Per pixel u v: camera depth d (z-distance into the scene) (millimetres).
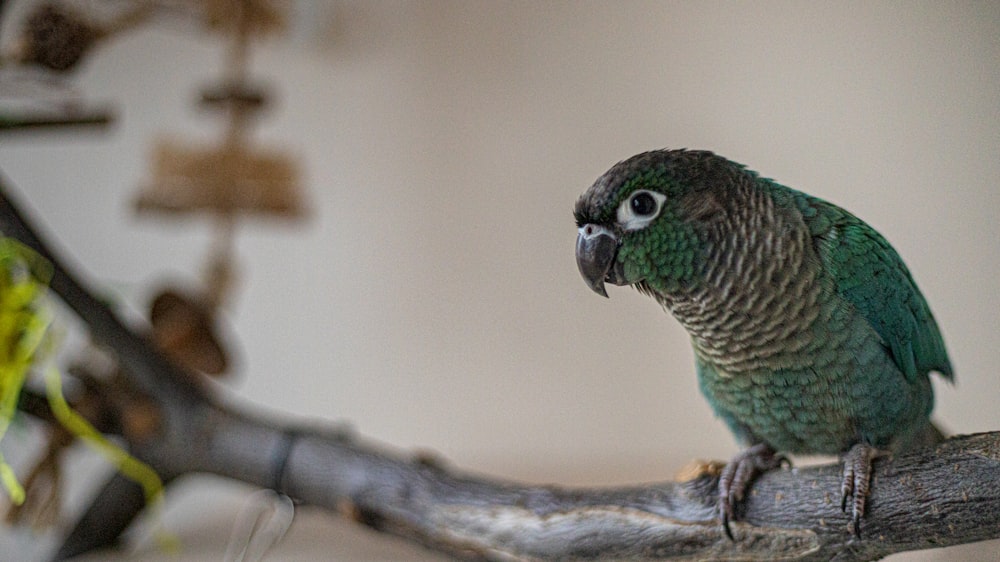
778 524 1005
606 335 1303
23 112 1074
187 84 1368
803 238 1025
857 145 1220
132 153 1373
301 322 1379
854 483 996
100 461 1258
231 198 1151
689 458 1252
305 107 1374
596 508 1027
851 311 1024
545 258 1327
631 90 1293
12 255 1051
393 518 1063
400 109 1364
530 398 1322
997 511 976
